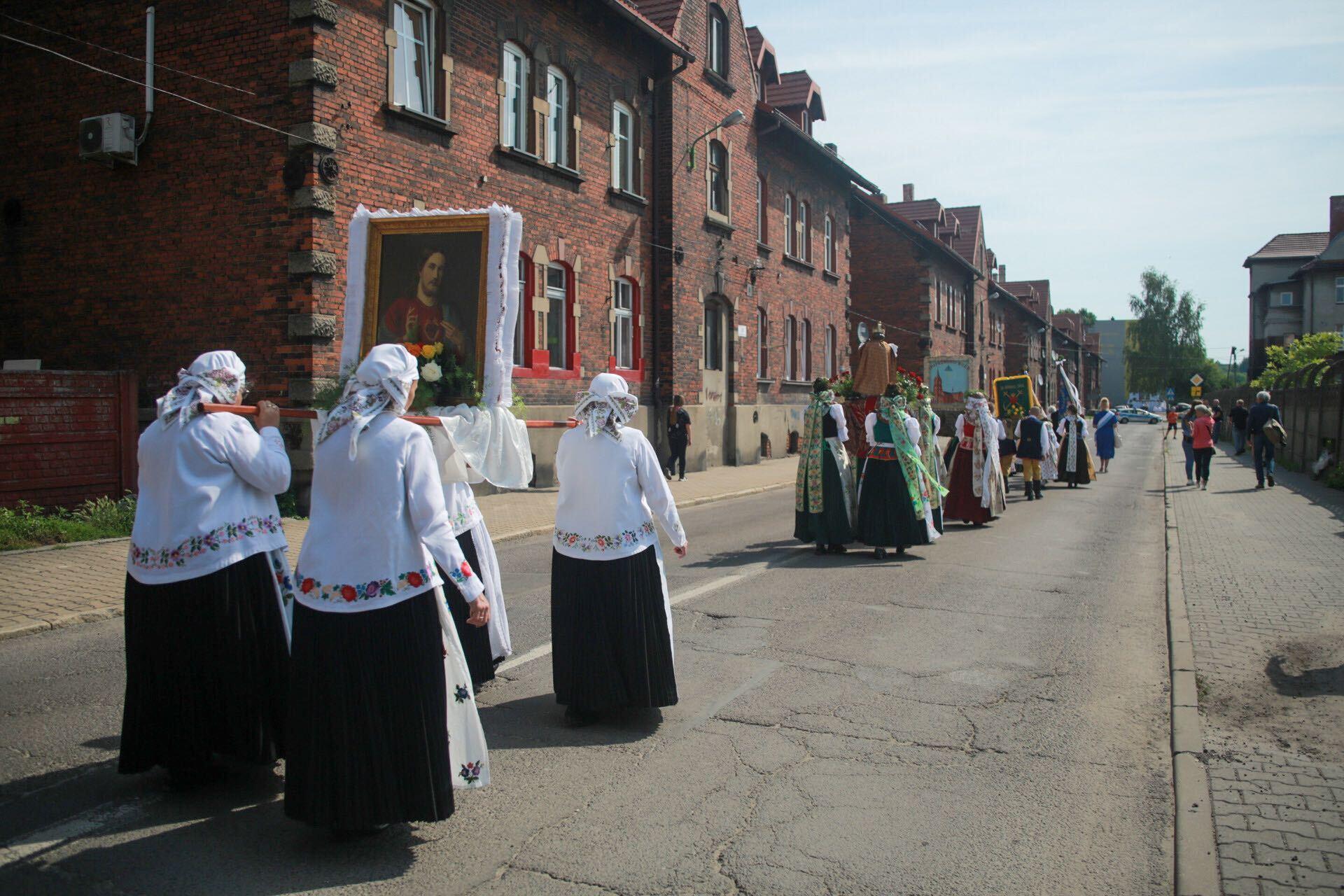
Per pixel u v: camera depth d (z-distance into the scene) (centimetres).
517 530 1287
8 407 1080
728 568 995
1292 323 5850
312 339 1253
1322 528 1271
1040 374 6925
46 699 558
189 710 404
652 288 2152
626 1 2192
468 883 348
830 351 3269
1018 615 780
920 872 358
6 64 1442
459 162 1528
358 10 1318
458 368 531
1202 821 392
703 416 2341
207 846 375
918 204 4688
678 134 2181
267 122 1273
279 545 429
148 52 1341
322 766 357
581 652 509
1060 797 429
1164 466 2608
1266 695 557
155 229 1354
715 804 418
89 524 1088
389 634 360
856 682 593
